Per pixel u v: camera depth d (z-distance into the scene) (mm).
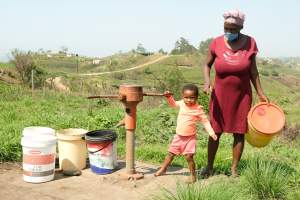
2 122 10945
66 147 6199
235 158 6039
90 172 6234
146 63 87188
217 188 4844
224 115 5910
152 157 7562
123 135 9562
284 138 12445
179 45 100500
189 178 5883
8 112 12648
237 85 5785
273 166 5848
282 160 7496
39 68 30688
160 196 5238
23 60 27141
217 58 5824
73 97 20094
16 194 5387
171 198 4973
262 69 114875
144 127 10453
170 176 6133
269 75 105562
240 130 5883
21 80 26922
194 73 74125
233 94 5820
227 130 5930
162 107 15594
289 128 13258
